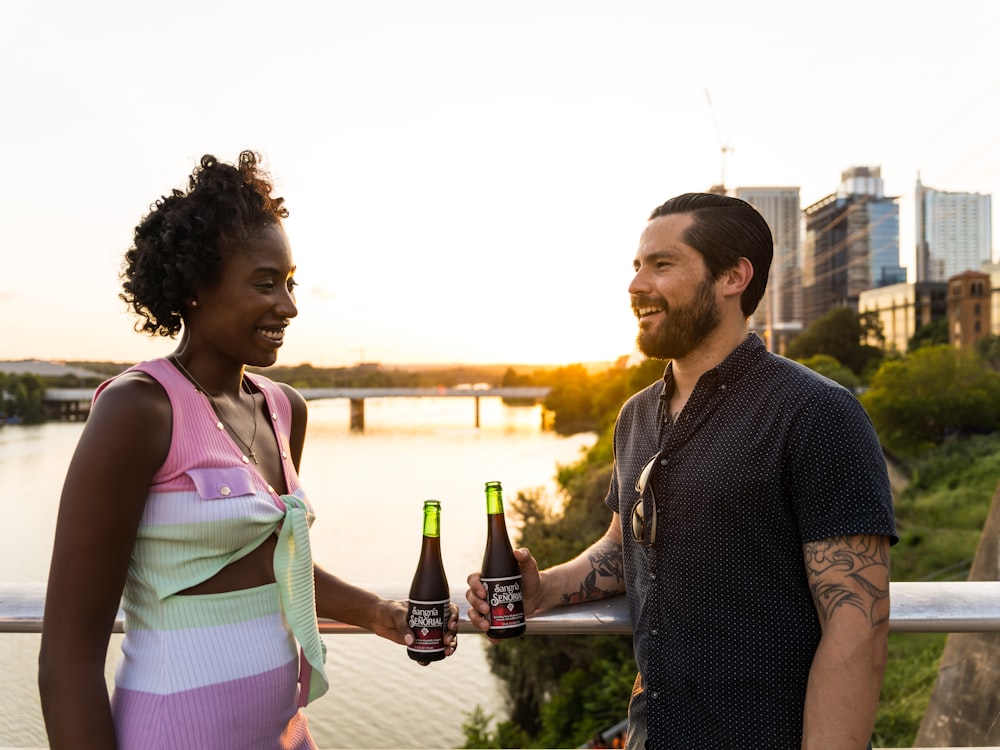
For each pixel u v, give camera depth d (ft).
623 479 5.17
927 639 40.93
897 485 108.06
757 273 4.73
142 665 3.85
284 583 4.12
